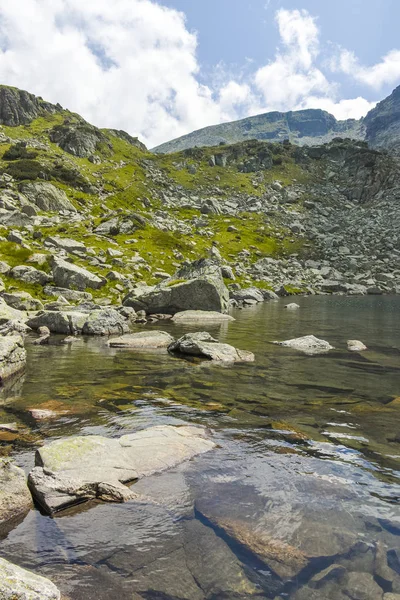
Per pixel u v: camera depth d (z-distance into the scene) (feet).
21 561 19.61
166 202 435.12
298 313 150.10
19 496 24.59
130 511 24.00
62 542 21.16
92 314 102.12
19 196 288.30
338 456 31.76
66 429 36.96
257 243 342.03
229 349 71.97
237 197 498.28
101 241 233.55
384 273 292.61
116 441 32.42
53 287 150.41
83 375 57.62
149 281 187.93
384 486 27.14
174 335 95.50
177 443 32.99
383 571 19.17
